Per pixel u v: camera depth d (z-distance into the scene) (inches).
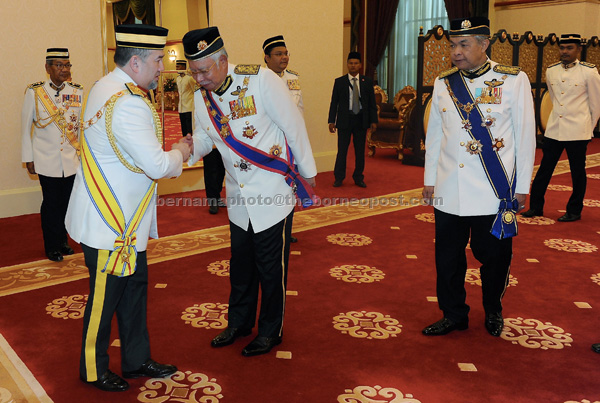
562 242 194.1
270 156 108.1
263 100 105.7
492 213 115.3
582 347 118.3
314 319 132.7
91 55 247.9
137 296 103.3
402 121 370.6
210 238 201.3
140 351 105.3
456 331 126.3
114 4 249.8
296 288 152.5
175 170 95.6
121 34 92.4
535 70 423.2
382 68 586.9
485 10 535.5
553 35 428.8
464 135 114.5
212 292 149.9
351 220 225.9
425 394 100.3
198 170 287.1
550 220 224.5
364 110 283.7
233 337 120.6
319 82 329.7
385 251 185.8
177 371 108.6
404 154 360.5
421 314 135.7
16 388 102.4
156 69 95.7
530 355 114.9
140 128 90.0
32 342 121.1
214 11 278.5
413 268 169.0
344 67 602.2
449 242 120.6
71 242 199.9
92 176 93.2
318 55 326.3
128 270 95.5
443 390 101.5
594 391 101.1
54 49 176.2
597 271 165.2
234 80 106.4
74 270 168.1
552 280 157.6
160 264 172.4
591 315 134.5
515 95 111.7
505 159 114.1
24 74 232.5
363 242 195.8
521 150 113.8
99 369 100.9
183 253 183.5
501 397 99.0
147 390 102.0
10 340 121.9
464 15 521.3
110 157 92.9
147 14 257.0
